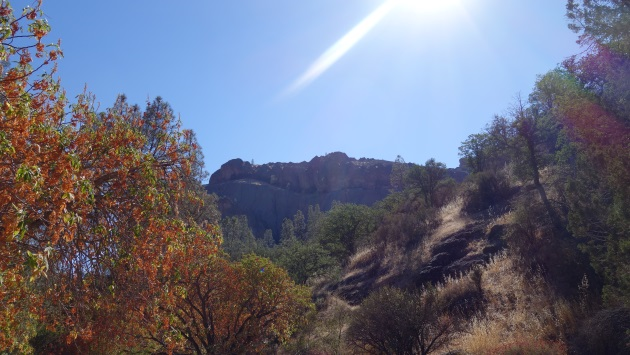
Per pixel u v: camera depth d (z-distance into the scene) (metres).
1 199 5.70
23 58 6.70
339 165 128.62
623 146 12.14
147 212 7.93
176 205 8.88
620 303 13.36
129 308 8.16
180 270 9.57
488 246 23.94
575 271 17.55
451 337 17.11
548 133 27.22
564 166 23.62
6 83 6.34
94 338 8.70
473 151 39.53
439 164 42.53
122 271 8.06
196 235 9.93
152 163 8.30
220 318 16.34
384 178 126.25
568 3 13.33
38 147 6.03
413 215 33.81
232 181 131.12
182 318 15.00
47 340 13.48
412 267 26.19
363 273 29.86
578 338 14.30
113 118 8.73
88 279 7.90
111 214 7.95
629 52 12.42
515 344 14.81
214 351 14.91
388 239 32.66
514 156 29.03
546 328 15.62
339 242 41.12
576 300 16.30
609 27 12.70
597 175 14.70
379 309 16.97
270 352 18.53
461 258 24.62
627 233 12.54
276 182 130.75
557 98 14.04
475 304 19.58
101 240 7.73
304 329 18.48
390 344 16.56
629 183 11.96
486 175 31.48
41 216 6.16
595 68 13.64
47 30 6.54
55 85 7.39
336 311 21.80
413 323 16.67
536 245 20.45
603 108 12.48
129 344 9.72
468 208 31.08
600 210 14.45
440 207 36.59
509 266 21.00
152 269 8.22
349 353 17.70
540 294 17.86
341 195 123.44
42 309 8.23
